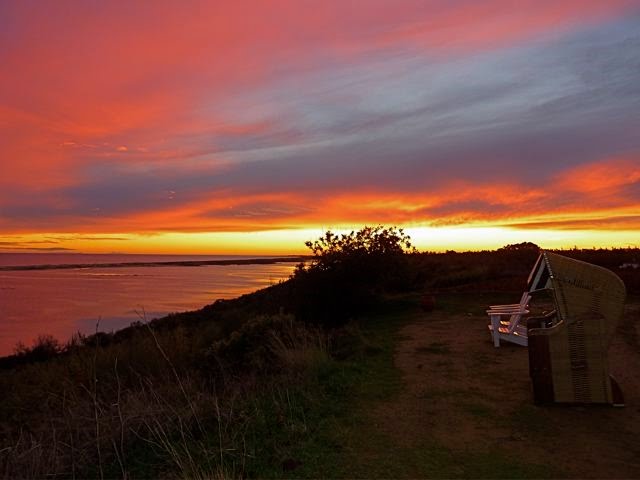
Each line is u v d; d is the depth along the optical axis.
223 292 69.25
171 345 11.82
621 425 5.53
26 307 56.12
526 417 5.87
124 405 6.74
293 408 6.41
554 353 6.23
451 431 5.52
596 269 6.23
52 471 5.38
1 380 11.52
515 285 18.36
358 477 4.45
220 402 6.97
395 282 19.53
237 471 4.73
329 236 16.09
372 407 6.41
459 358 8.83
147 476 5.07
